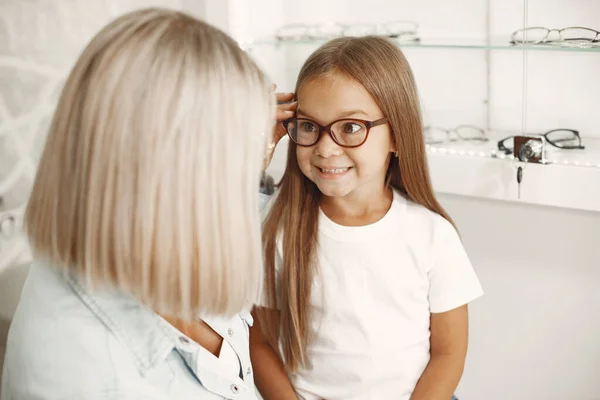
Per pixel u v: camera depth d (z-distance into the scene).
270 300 1.13
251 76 0.60
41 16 1.60
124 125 0.54
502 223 1.53
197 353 0.68
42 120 1.64
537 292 1.53
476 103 1.59
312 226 1.10
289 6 1.80
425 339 1.12
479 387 1.68
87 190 0.55
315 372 1.12
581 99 1.45
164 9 0.63
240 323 0.81
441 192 1.50
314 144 1.00
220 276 0.59
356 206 1.08
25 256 1.64
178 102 0.55
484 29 1.53
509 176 1.37
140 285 0.57
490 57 1.54
